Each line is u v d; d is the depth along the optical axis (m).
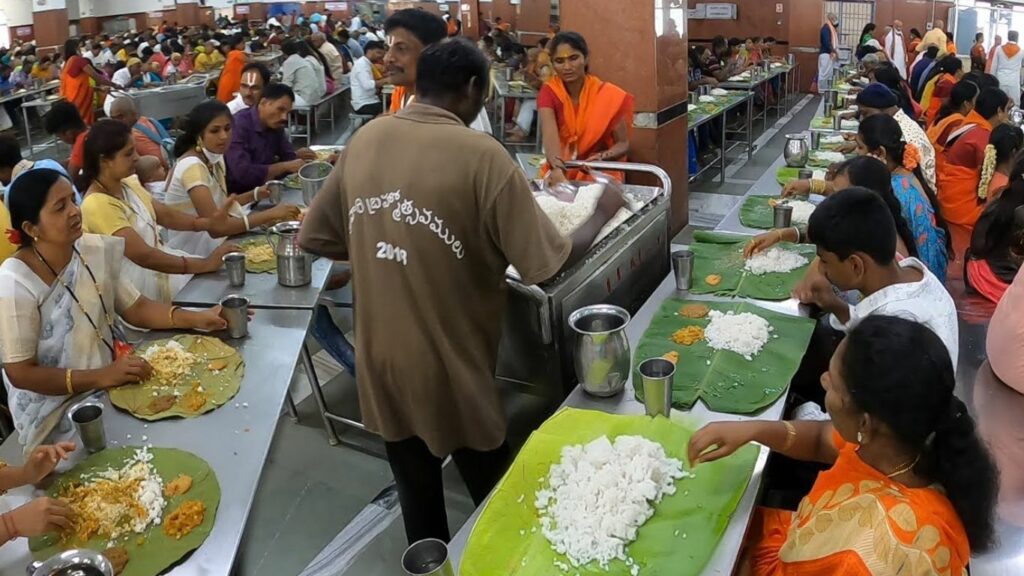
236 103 4.23
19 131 10.57
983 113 4.58
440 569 1.18
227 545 1.40
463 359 1.83
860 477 1.27
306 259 2.48
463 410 1.87
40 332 1.91
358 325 1.87
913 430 1.17
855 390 1.20
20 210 1.82
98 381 1.88
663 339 2.12
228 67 7.57
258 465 1.62
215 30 17.08
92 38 15.51
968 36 16.12
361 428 3.02
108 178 2.49
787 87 11.30
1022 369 2.52
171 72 11.23
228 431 1.74
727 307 2.32
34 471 1.53
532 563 1.33
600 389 1.82
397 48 2.32
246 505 1.50
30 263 1.89
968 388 2.63
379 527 2.47
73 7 18.80
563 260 1.78
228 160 3.62
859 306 1.84
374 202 1.77
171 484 1.54
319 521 2.52
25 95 10.45
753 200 3.47
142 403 1.83
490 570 1.32
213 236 2.93
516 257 1.74
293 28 16.45
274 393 1.89
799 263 2.58
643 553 1.33
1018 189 3.30
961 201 4.23
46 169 1.88
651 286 2.86
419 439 1.96
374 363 1.86
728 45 10.73
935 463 1.20
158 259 2.50
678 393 1.83
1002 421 2.39
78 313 1.96
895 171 2.90
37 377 1.84
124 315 2.20
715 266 2.63
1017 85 9.85
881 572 1.16
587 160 3.37
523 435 2.33
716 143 8.07
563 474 1.51
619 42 3.84
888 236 1.75
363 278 1.83
